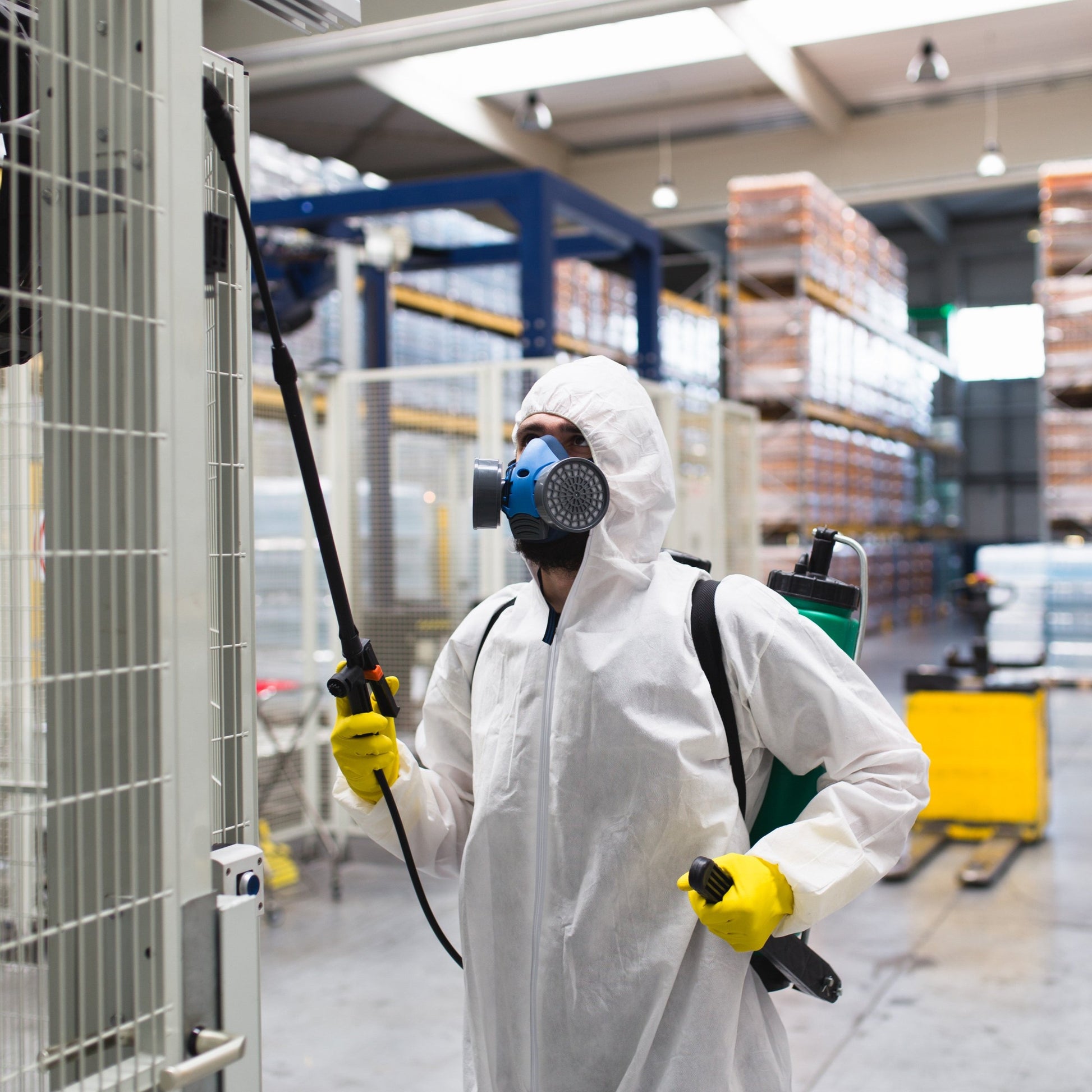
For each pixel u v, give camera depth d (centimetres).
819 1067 326
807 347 1017
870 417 1299
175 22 108
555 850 145
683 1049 138
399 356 891
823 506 1131
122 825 106
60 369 107
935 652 1323
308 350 783
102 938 104
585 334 998
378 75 909
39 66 108
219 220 122
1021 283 1980
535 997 146
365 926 454
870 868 136
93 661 105
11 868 108
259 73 488
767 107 1100
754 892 128
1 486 126
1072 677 1112
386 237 600
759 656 143
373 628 557
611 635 146
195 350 110
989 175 1016
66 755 107
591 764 144
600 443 146
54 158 106
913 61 868
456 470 546
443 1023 357
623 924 142
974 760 574
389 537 556
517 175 608
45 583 108
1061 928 439
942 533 1841
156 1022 105
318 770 558
